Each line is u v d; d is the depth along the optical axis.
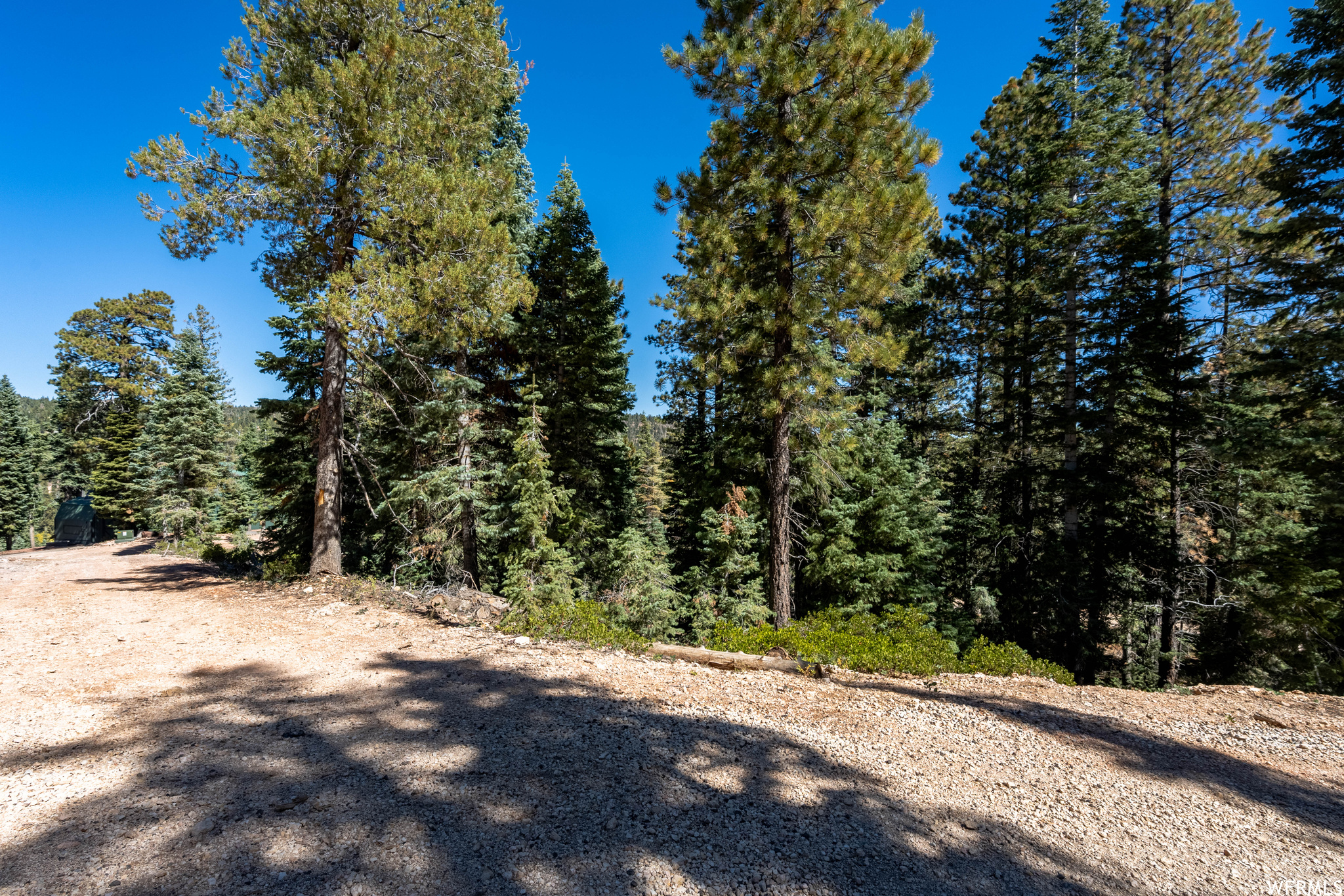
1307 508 14.46
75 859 3.00
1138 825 4.23
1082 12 16.94
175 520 28.27
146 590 12.46
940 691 7.41
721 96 11.29
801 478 15.52
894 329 18.50
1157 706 7.32
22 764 4.12
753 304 12.02
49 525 47.84
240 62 11.51
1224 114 16.61
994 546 17.81
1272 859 3.87
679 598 18.86
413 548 15.16
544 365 17.97
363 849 3.18
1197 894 3.43
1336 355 11.25
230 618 9.47
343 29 11.95
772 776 4.49
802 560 16.61
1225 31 16.42
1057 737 5.89
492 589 18.05
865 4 10.57
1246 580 14.69
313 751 4.48
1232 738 6.26
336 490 12.98
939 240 20.14
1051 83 17.12
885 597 16.52
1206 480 16.25
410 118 11.36
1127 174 15.61
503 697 5.81
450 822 3.51
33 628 8.60
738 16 10.91
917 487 17.16
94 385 35.22
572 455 18.86
